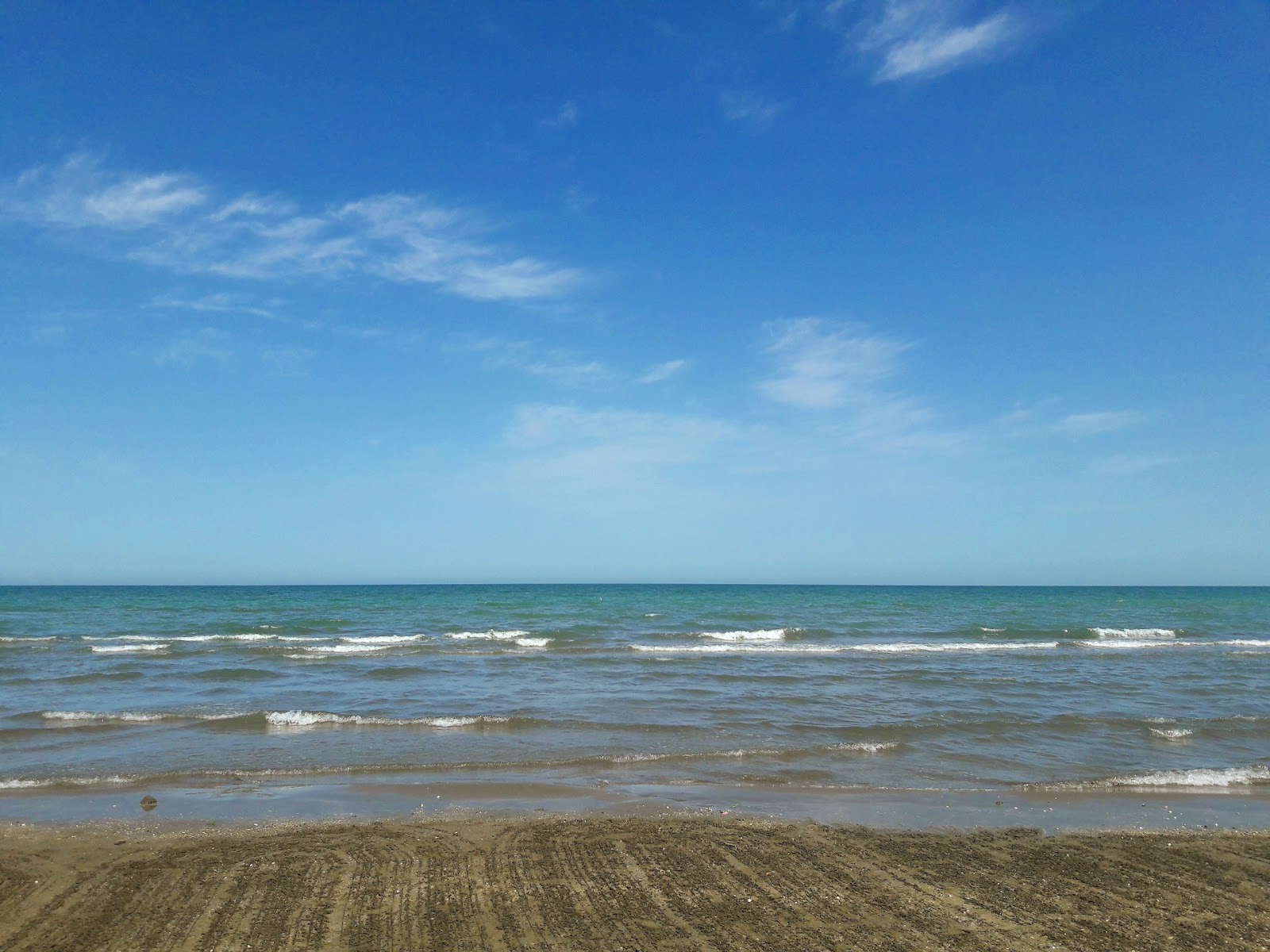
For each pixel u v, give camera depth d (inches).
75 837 360.8
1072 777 488.7
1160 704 733.3
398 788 451.5
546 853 343.3
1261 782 480.1
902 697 759.1
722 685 830.5
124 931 263.3
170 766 491.8
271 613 1919.3
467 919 273.7
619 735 589.0
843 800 438.6
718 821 394.3
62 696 750.5
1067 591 5585.6
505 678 879.7
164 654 1098.7
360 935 260.7
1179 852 354.0
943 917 279.3
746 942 256.7
